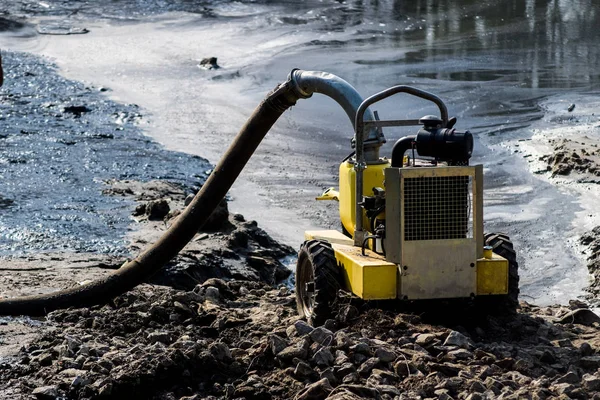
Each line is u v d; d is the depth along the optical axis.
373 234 10.74
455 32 39.53
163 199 18.30
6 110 28.08
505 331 10.43
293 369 9.11
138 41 40.28
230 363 9.40
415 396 8.67
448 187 9.95
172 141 25.56
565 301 14.78
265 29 41.69
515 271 10.70
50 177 20.69
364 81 30.97
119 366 9.11
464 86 29.92
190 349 9.32
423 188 9.91
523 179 21.28
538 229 18.05
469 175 9.95
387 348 9.45
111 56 37.50
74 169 21.58
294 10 45.84
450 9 44.62
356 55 35.59
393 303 10.61
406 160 11.04
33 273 13.80
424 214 9.95
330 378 8.93
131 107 29.42
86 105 29.38
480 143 24.00
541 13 42.78
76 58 37.25
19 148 23.34
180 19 44.53
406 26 41.25
